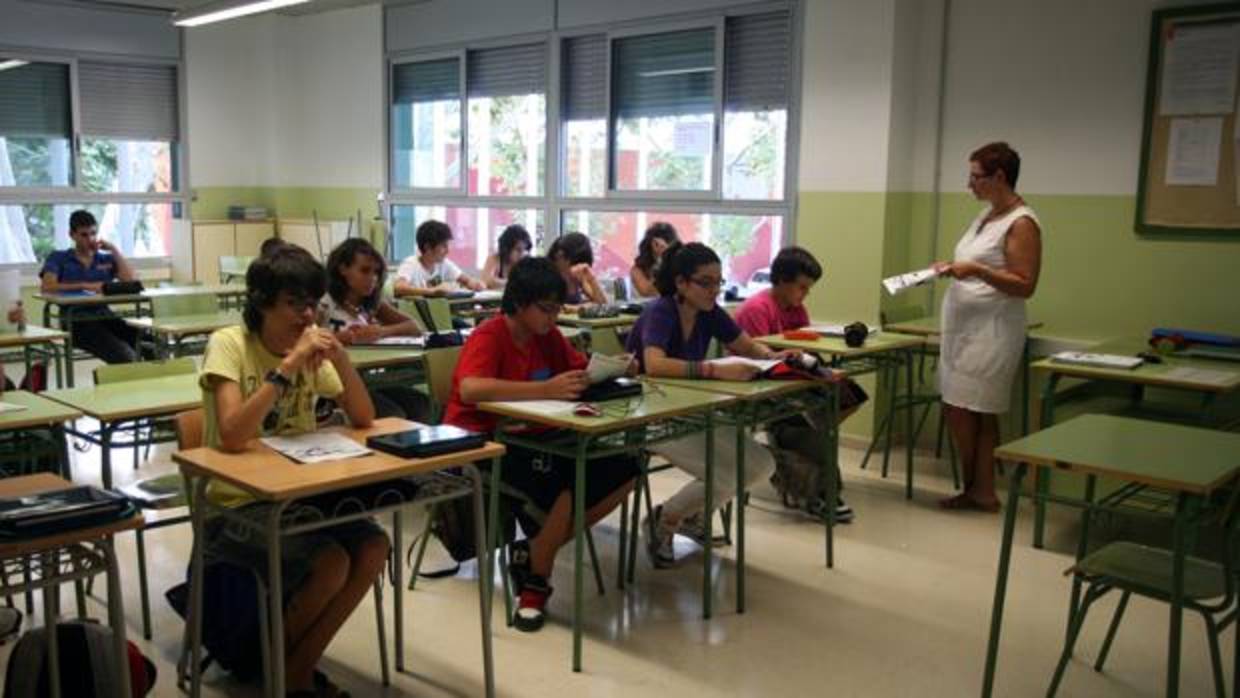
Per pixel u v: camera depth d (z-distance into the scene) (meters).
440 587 3.39
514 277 3.00
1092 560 2.49
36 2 7.66
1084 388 4.48
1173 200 4.54
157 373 3.43
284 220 8.75
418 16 7.66
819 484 4.19
